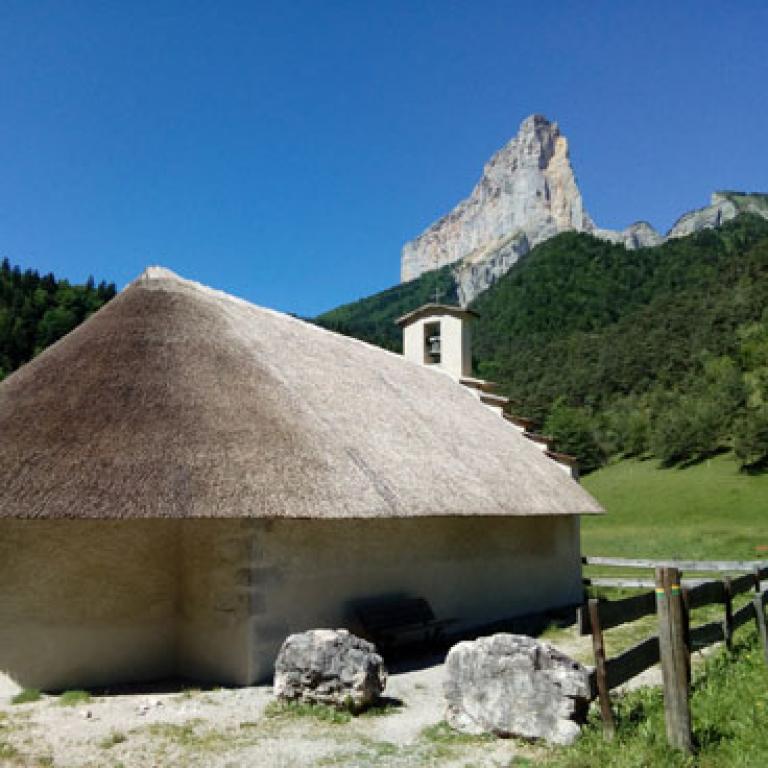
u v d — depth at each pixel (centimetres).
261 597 907
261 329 1358
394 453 1167
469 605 1336
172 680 927
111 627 920
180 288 1297
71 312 7412
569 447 6625
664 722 618
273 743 658
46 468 847
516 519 1540
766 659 833
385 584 1131
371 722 723
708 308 9325
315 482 929
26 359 6731
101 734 695
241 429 958
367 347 1809
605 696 592
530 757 590
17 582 888
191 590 959
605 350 9700
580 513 1584
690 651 680
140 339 1097
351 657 776
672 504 4638
